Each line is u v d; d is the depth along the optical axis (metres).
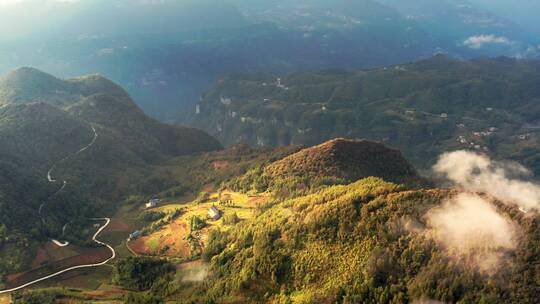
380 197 160.38
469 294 115.81
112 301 172.62
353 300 128.38
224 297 158.00
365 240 146.12
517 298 111.69
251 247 174.62
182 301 163.12
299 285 147.38
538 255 118.31
